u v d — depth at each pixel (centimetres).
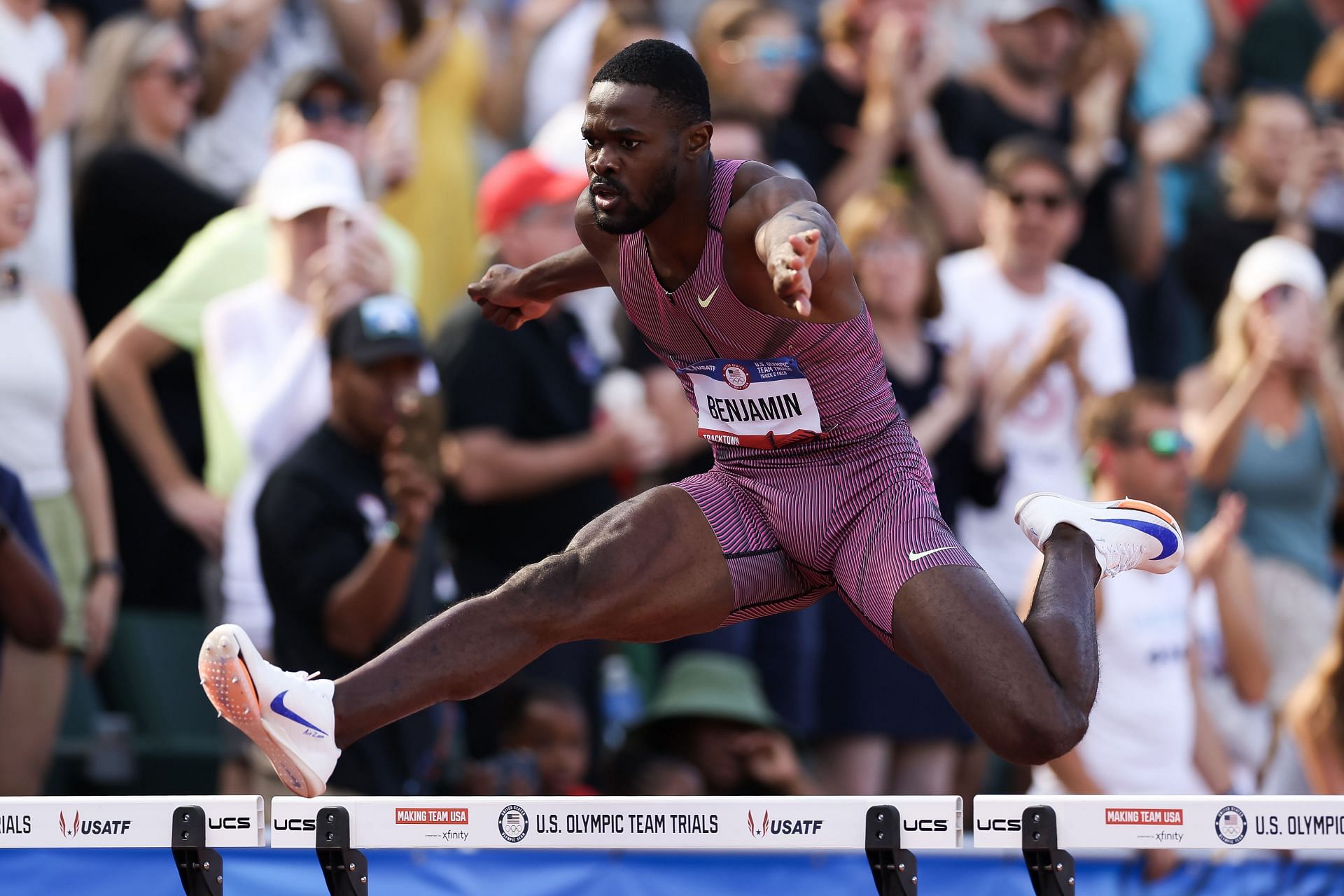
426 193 2667
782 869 1394
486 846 1159
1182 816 1138
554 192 2203
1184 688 2052
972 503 2281
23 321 1955
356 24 2647
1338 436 2462
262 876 1396
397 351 1842
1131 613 2008
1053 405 2325
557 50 3028
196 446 2231
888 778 2170
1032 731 1055
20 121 2055
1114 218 2834
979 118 2795
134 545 2223
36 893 1288
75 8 2556
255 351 2103
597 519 1184
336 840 1159
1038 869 1152
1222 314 2741
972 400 2283
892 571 1126
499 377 2117
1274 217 2969
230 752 2005
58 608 1762
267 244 2202
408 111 2445
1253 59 3419
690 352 1144
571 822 1155
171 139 2378
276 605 1820
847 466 1158
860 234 2255
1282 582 2406
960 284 2402
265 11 2583
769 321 1085
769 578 1191
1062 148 2820
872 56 2673
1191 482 2478
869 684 2153
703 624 1185
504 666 1114
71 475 2016
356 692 1081
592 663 2194
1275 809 1131
